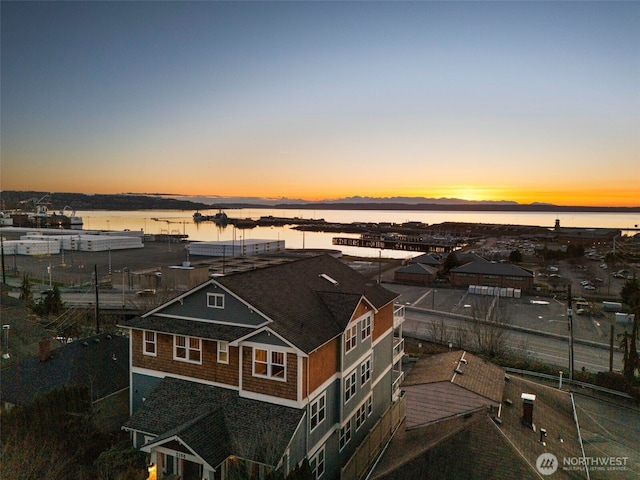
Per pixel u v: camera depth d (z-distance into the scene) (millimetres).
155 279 84250
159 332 24984
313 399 22484
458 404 23531
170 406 23375
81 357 29766
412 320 65000
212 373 23875
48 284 87125
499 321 53812
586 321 65688
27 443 19844
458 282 95438
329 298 27422
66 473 20688
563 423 22969
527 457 17516
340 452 25609
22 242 132875
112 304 68250
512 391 25578
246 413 21938
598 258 146125
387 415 29844
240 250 134750
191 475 21203
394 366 38188
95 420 26188
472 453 17281
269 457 19453
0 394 26531
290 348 21453
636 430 31391
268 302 24156
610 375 38656
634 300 54531
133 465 21594
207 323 24625
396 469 17641
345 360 25812
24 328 42969
